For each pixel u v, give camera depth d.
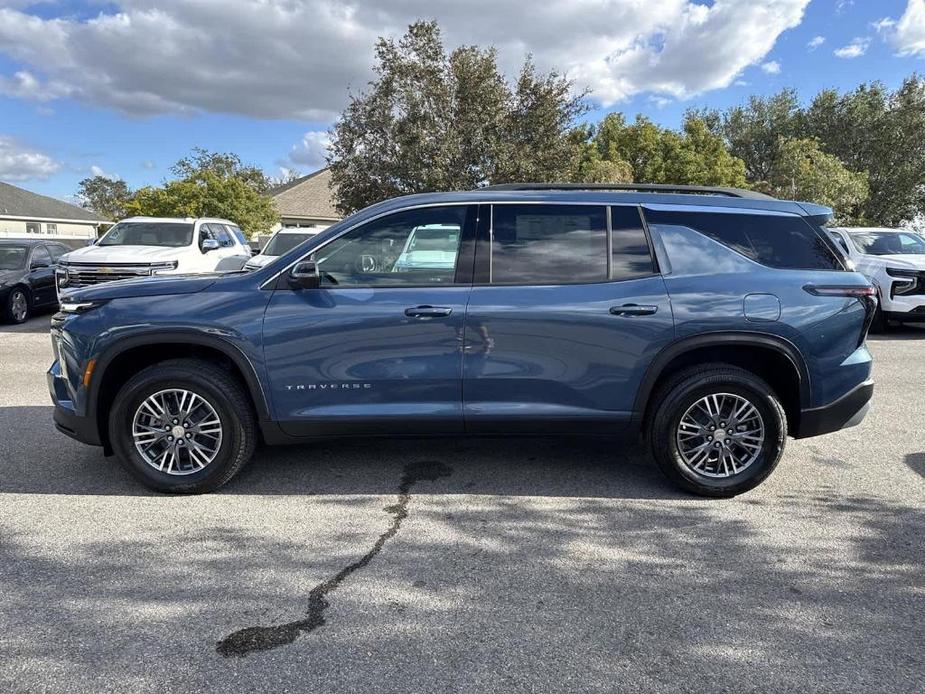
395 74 19.02
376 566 3.33
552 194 4.26
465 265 4.15
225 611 2.91
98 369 4.07
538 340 4.07
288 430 4.16
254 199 33.16
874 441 5.43
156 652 2.62
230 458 4.17
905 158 42.88
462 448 5.17
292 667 2.54
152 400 4.12
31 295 13.07
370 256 4.18
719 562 3.40
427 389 4.12
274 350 4.05
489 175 19.05
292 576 3.23
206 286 4.14
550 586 3.15
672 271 4.14
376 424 4.15
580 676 2.50
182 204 31.59
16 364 8.64
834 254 4.25
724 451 4.20
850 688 2.44
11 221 43.28
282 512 3.98
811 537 3.69
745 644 2.70
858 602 3.02
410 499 4.20
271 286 4.11
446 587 3.14
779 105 49.41
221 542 3.58
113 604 2.96
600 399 4.14
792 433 4.33
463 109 18.89
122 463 4.19
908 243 12.05
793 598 3.05
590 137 43.84
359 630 2.78
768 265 4.17
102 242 12.27
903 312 10.77
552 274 4.14
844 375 4.19
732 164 40.00
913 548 3.56
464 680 2.47
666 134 40.19
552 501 4.18
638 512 4.02
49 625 2.79
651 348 4.07
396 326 4.05
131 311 4.05
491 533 3.72
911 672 2.53
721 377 4.09
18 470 4.64
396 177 19.27
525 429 4.21
